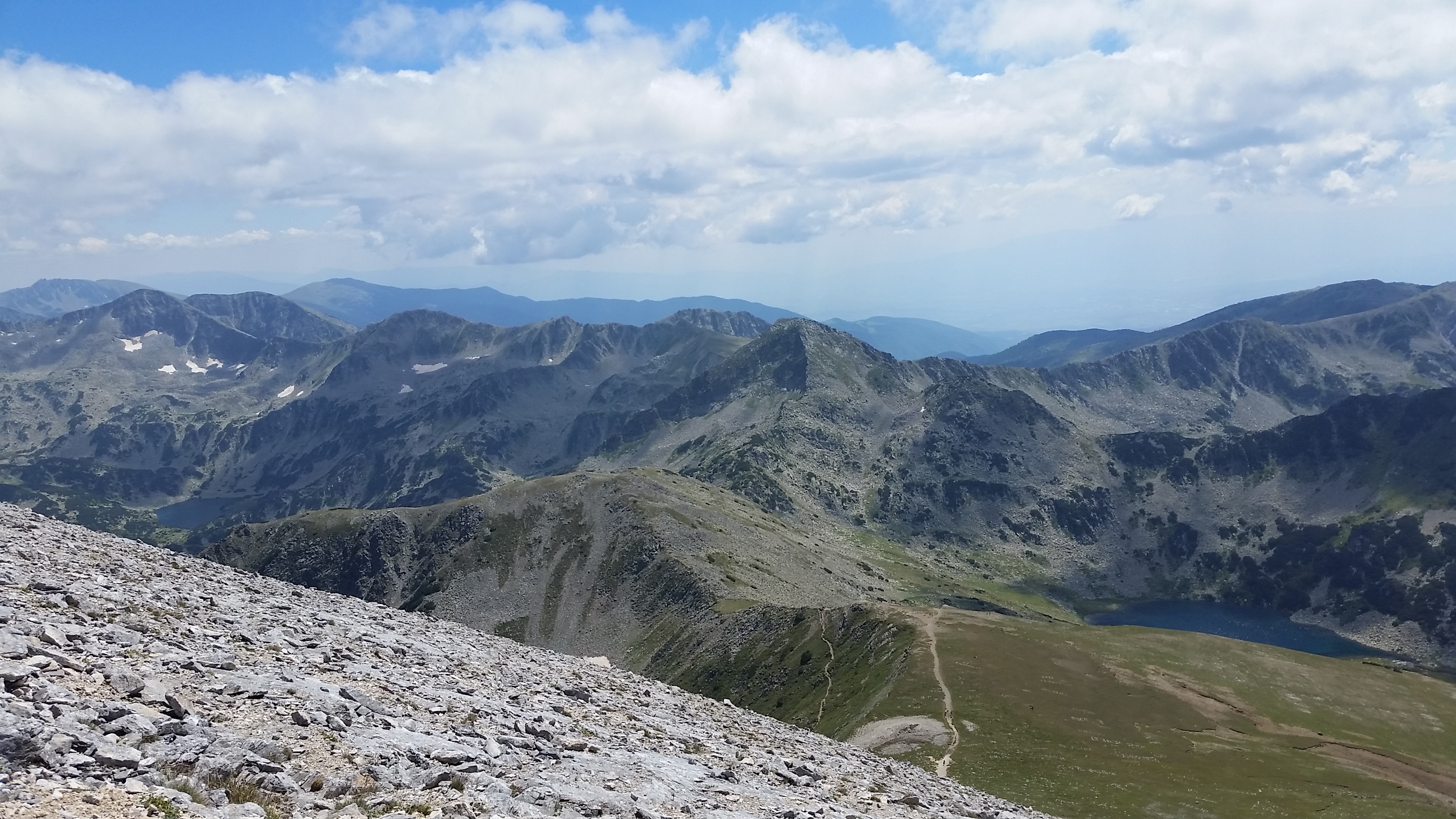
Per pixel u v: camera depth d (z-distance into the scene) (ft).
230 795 48.62
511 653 162.71
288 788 51.44
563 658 181.88
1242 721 342.44
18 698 52.39
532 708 102.73
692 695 183.83
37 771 43.62
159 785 46.50
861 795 108.78
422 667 112.06
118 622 85.92
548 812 58.95
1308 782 266.16
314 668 89.10
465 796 57.47
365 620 151.23
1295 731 339.77
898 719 321.52
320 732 64.75
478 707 92.32
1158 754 289.33
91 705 54.13
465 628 190.08
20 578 93.76
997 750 284.20
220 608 116.37
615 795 68.69
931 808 115.14
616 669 192.03
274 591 160.66
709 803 77.46
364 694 81.41
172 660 74.13
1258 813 233.96
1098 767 270.67
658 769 87.25
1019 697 337.93
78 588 96.99
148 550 167.02
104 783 44.88
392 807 52.85
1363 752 318.86
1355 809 239.71
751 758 112.27
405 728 73.00
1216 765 281.13
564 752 82.17
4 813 38.47
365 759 60.85
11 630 68.44
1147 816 229.04
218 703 65.26
